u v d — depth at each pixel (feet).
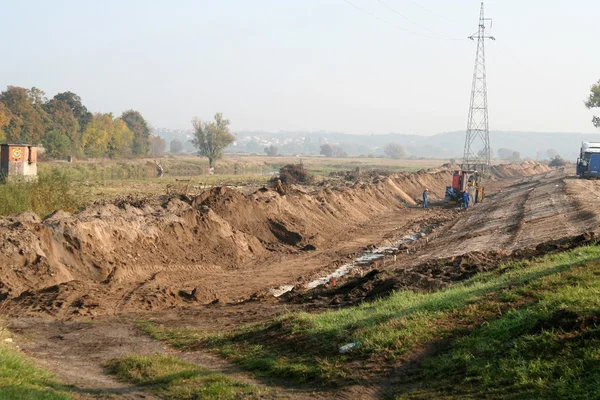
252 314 65.98
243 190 197.57
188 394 37.27
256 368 44.19
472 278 60.75
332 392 36.86
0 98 355.97
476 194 208.85
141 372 43.14
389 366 39.52
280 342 49.08
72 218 90.02
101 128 416.67
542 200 154.81
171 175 338.75
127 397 36.86
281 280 94.22
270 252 117.50
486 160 378.12
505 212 147.84
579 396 29.68
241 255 109.60
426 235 141.08
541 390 31.27
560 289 44.09
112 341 55.01
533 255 68.18
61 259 81.71
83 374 43.32
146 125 566.36
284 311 65.16
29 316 63.52
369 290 66.95
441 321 44.65
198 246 105.81
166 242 100.94
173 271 93.71
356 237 140.15
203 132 385.70
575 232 92.84
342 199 173.37
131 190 190.90
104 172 294.46
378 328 45.52
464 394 33.09
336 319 51.78
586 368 31.99
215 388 37.86
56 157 338.95
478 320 43.29
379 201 202.18
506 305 44.29
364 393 36.06
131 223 98.02
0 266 73.82
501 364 35.04
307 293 74.43
